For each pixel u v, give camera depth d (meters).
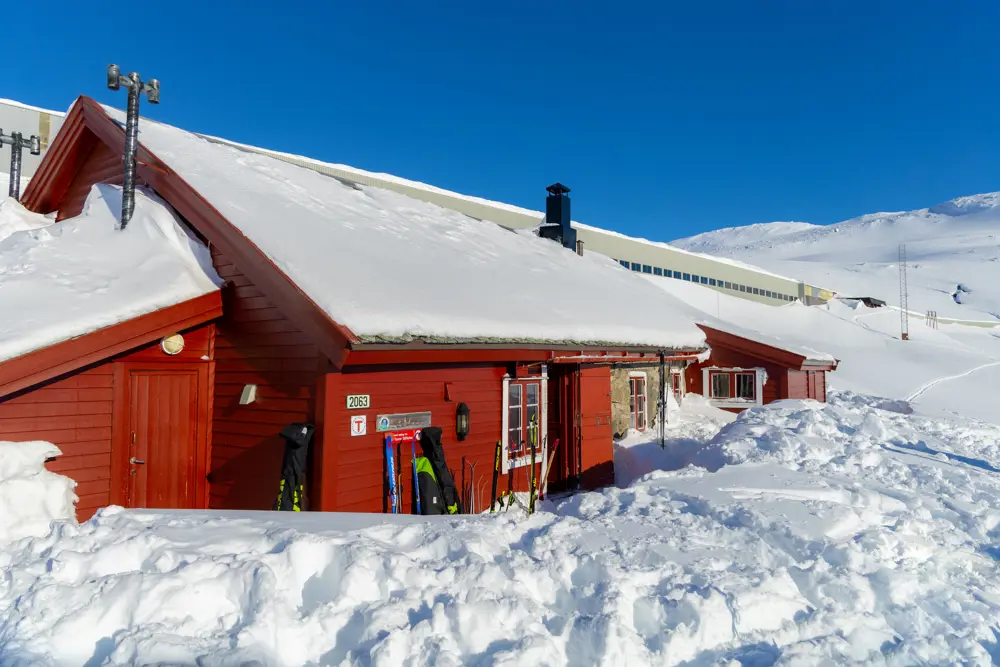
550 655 2.97
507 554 4.03
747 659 3.21
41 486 6.06
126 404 7.07
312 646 3.05
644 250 32.62
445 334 7.21
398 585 3.44
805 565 4.29
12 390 5.93
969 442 10.66
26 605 3.16
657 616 3.43
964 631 3.61
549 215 18.70
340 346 6.25
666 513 5.50
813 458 8.35
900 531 5.23
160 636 2.90
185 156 9.10
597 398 11.53
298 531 3.92
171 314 7.12
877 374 24.77
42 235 7.79
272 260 6.78
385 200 12.98
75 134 9.90
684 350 13.27
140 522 4.30
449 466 8.39
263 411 7.31
